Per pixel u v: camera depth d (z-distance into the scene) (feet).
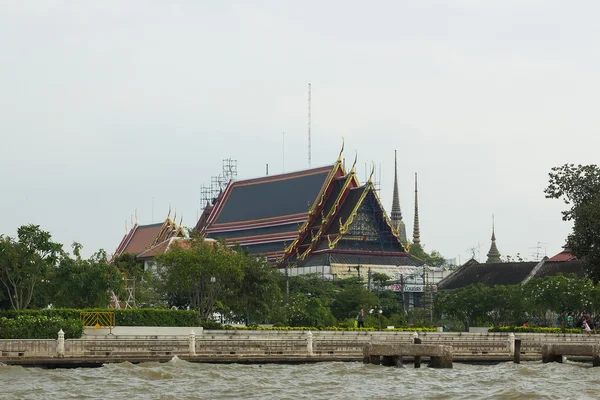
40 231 369.30
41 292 393.50
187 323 364.17
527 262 646.33
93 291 398.21
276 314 467.11
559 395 205.67
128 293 447.42
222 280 442.50
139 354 276.00
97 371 245.86
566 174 397.39
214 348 287.07
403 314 606.96
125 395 201.36
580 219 376.89
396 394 207.92
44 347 265.13
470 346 318.45
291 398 200.13
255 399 198.08
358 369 261.85
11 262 363.76
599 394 207.92
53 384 218.38
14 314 325.42
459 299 515.09
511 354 321.11
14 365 254.88
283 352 294.87
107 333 335.88
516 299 481.05
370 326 478.59
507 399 200.95
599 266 377.50
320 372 255.50
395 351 274.77
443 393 209.77
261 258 466.29
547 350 288.10
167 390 210.18
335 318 539.29
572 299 448.65
